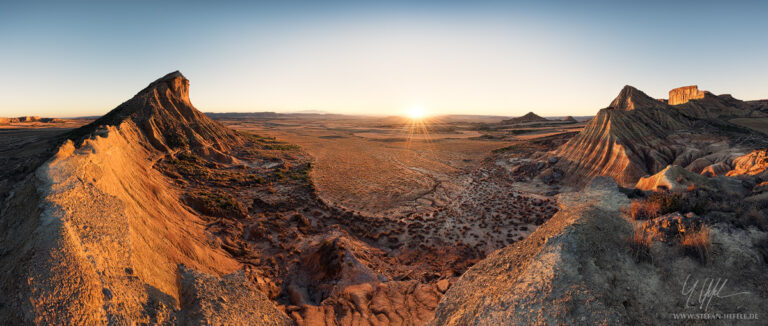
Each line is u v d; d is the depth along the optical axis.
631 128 43.56
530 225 28.30
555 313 7.45
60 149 16.52
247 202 30.72
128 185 19.06
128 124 39.94
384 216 31.20
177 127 48.75
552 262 8.70
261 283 15.92
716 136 40.72
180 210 22.83
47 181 12.87
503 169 53.66
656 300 7.45
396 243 25.02
